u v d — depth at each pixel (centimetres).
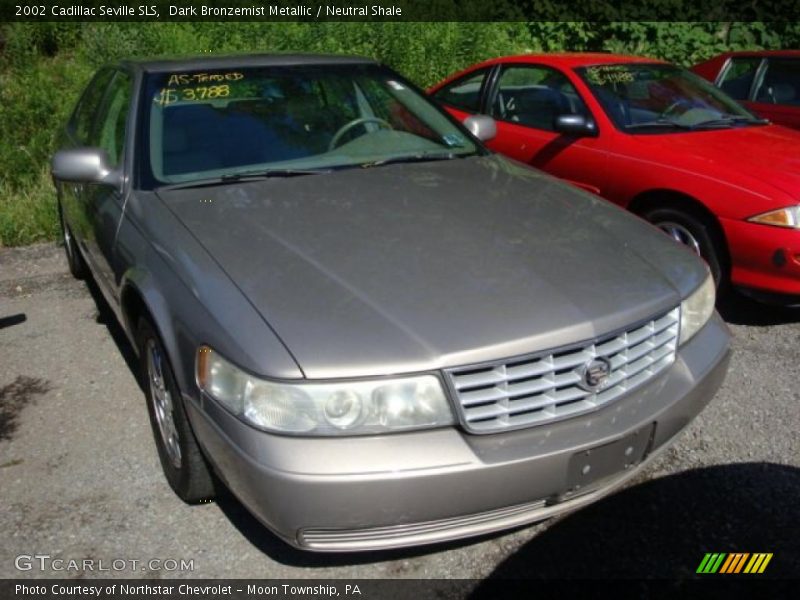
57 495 312
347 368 227
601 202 348
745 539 285
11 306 502
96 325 471
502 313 246
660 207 491
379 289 255
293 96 390
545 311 249
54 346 444
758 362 417
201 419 250
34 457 338
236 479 238
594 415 250
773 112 727
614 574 270
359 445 226
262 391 228
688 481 316
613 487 262
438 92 675
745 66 768
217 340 242
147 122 360
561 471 240
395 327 238
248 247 283
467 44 973
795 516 296
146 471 327
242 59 406
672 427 269
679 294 279
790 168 459
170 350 268
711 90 591
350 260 273
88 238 402
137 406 378
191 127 362
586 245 295
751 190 445
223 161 352
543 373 241
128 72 408
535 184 359
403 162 375
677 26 1086
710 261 469
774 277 439
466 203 326
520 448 235
